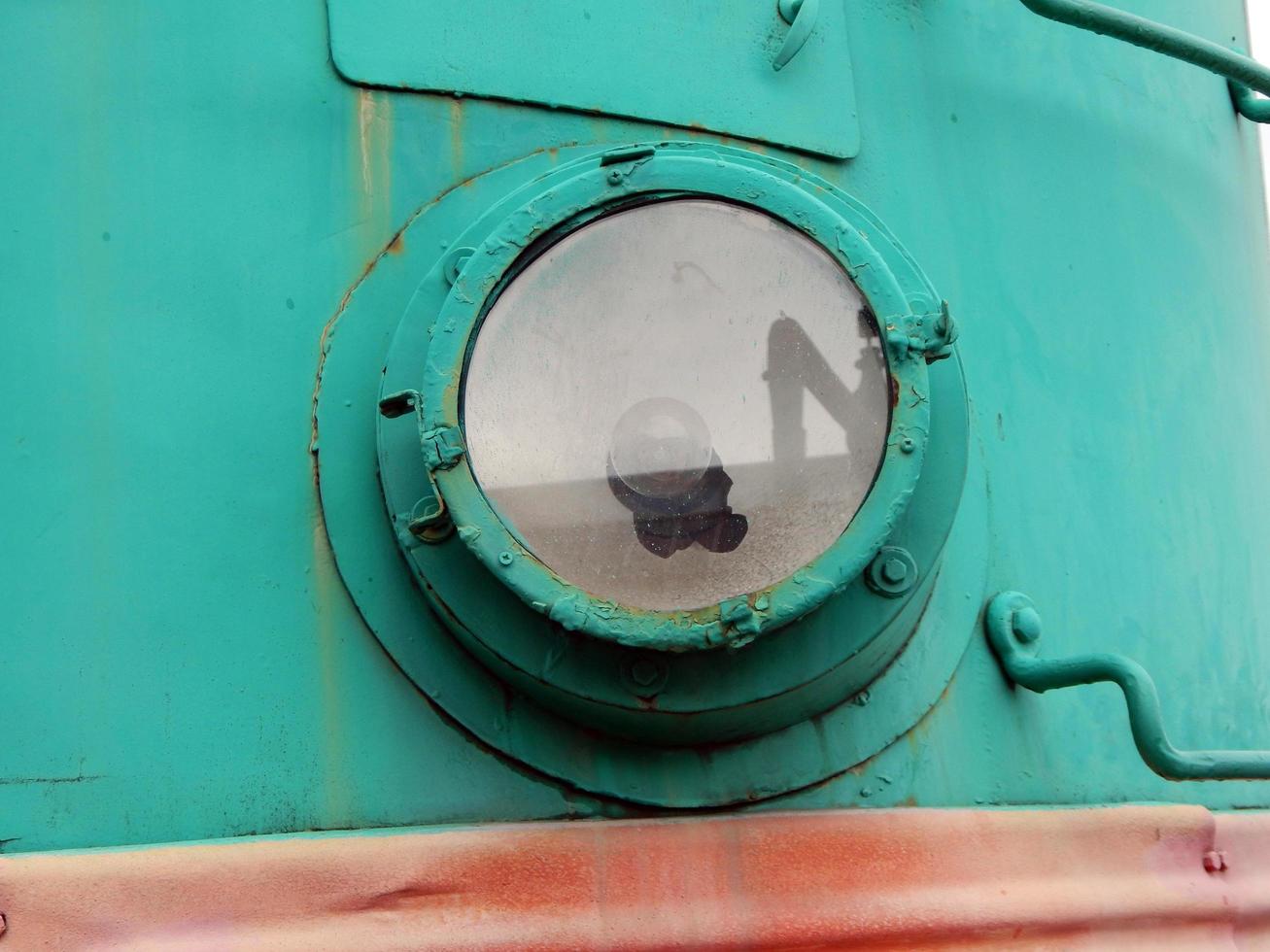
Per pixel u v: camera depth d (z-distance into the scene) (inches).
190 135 65.0
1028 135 79.1
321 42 67.3
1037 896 61.8
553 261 62.6
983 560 70.1
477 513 58.4
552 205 62.2
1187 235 85.0
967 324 73.4
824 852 59.9
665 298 63.3
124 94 64.9
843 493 60.7
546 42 69.7
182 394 62.2
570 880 57.0
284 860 54.6
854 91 74.3
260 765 58.7
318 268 65.0
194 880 53.6
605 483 60.5
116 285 62.7
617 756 61.8
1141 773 71.5
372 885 55.1
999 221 76.5
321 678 60.3
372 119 67.0
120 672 58.6
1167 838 65.9
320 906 54.4
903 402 60.7
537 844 57.3
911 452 60.1
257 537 61.4
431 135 67.4
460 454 58.7
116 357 61.9
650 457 60.9
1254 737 79.7
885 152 74.3
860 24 75.9
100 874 53.0
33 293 61.9
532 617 60.1
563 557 59.1
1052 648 70.9
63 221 62.9
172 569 60.1
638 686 59.9
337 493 62.6
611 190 62.6
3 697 57.5
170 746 58.2
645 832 58.7
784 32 73.5
